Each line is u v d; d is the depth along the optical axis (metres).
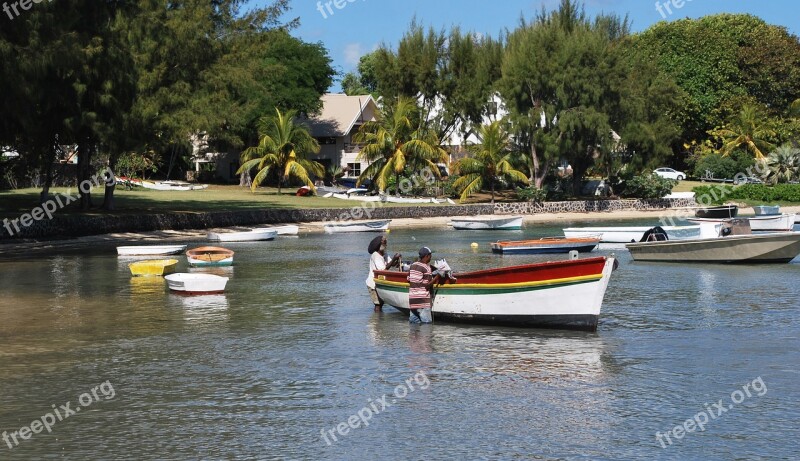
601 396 14.13
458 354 17.14
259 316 21.88
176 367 16.36
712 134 96.62
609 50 71.94
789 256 33.25
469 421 12.90
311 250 41.84
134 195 68.06
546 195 75.44
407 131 74.06
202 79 56.31
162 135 52.25
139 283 28.72
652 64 80.62
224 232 49.91
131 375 15.77
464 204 72.00
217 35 62.91
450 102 80.88
